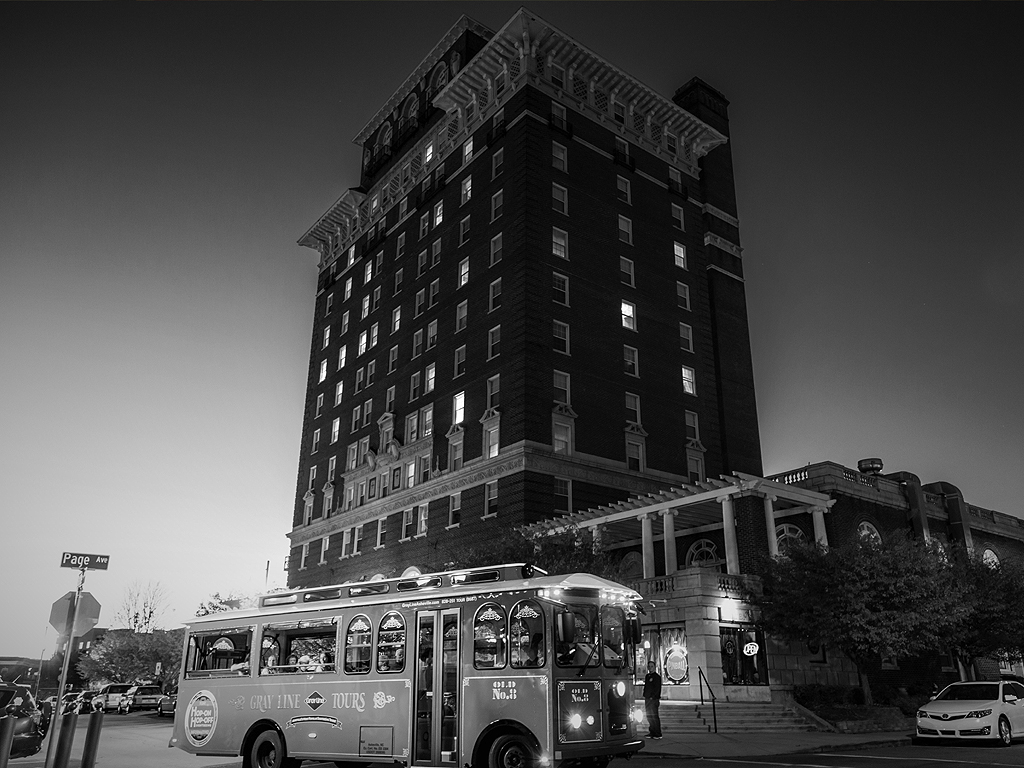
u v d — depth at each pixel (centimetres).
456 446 4844
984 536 4788
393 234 6300
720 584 3039
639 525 3994
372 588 1648
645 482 4759
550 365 4575
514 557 3130
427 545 4809
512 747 1347
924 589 2759
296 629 1675
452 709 1427
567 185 5084
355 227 6981
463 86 5644
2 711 1938
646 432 4888
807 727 2708
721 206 6191
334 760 1538
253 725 1664
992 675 4303
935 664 3812
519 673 1360
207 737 1728
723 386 5569
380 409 5791
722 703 2766
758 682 3011
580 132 5316
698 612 2922
